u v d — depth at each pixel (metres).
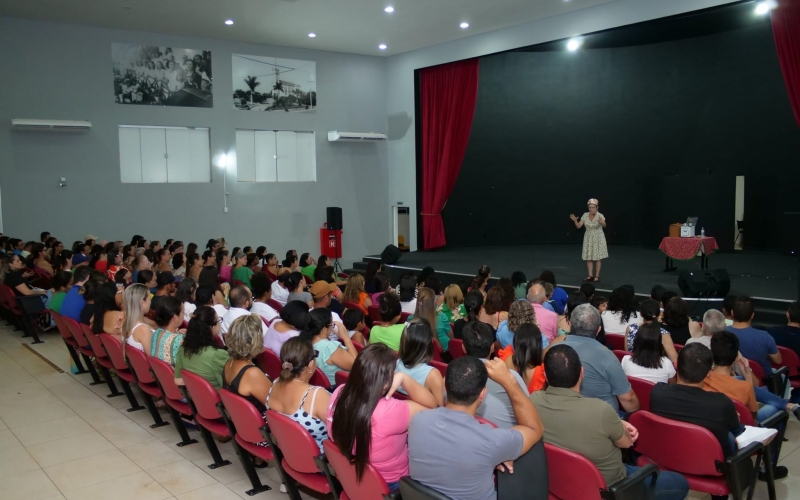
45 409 4.97
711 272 7.64
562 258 11.82
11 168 9.93
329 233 12.59
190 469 3.83
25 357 6.64
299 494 3.21
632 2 9.15
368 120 13.38
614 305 4.92
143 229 11.12
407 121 13.18
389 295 4.38
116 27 10.57
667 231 12.43
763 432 3.06
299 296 5.88
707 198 11.88
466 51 11.68
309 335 3.80
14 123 9.66
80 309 5.63
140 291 4.42
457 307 5.48
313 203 12.88
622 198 13.79
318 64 12.68
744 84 12.23
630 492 2.39
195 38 11.38
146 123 11.03
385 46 12.35
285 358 2.90
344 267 13.31
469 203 14.26
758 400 3.78
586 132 13.86
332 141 12.95
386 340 4.24
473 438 2.15
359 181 13.40
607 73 13.54
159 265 8.16
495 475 2.29
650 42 13.05
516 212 14.34
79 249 9.23
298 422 2.85
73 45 10.31
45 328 7.70
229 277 8.18
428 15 10.09
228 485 3.62
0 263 7.81
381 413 2.40
